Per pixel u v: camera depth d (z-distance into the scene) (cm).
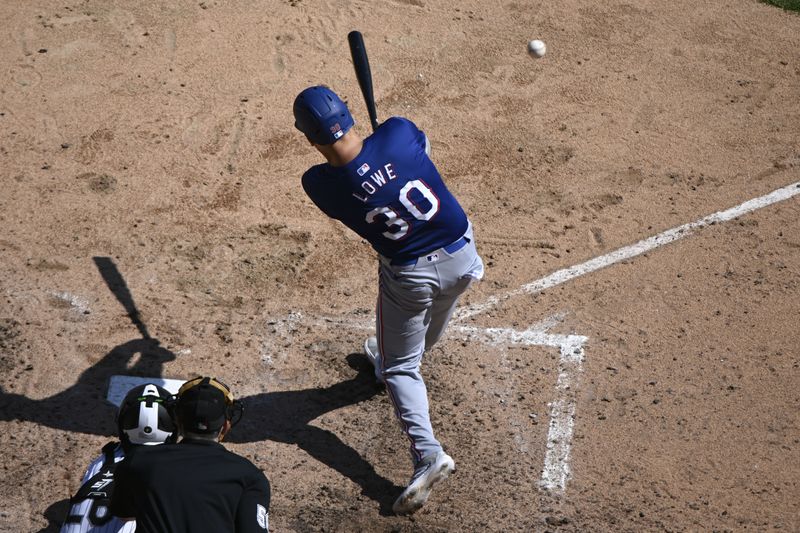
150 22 3466
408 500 1725
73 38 3341
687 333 2261
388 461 1912
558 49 3481
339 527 1745
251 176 2778
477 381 2116
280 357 2161
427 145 1708
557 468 1897
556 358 2188
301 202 2692
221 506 1264
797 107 3209
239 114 3033
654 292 2400
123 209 2609
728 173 2878
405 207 1633
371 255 2514
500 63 3384
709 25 3669
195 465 1281
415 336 1775
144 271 2395
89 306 2264
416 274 1683
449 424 1995
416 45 3456
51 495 1769
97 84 3127
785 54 3509
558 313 2328
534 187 2803
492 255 2528
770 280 2444
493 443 1955
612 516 1781
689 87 3300
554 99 3212
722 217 2683
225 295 2341
